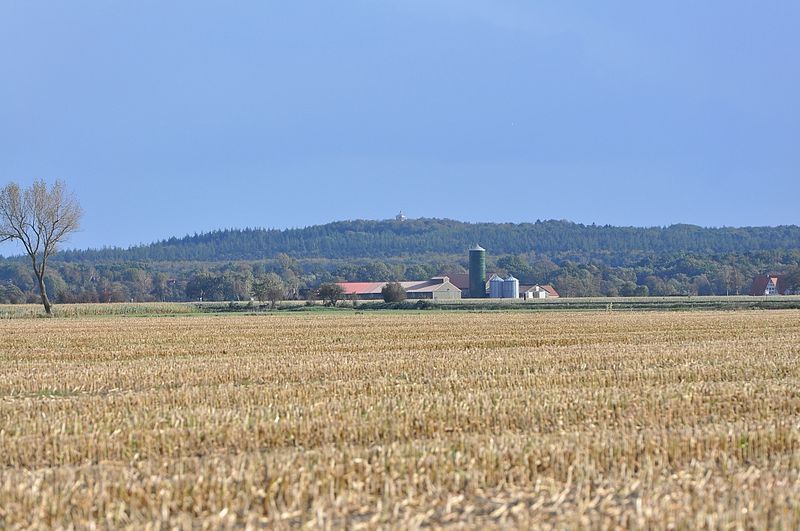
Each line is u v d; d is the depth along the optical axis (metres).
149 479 35.72
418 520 31.56
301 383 70.19
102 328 155.88
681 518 30.50
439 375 75.62
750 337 119.88
